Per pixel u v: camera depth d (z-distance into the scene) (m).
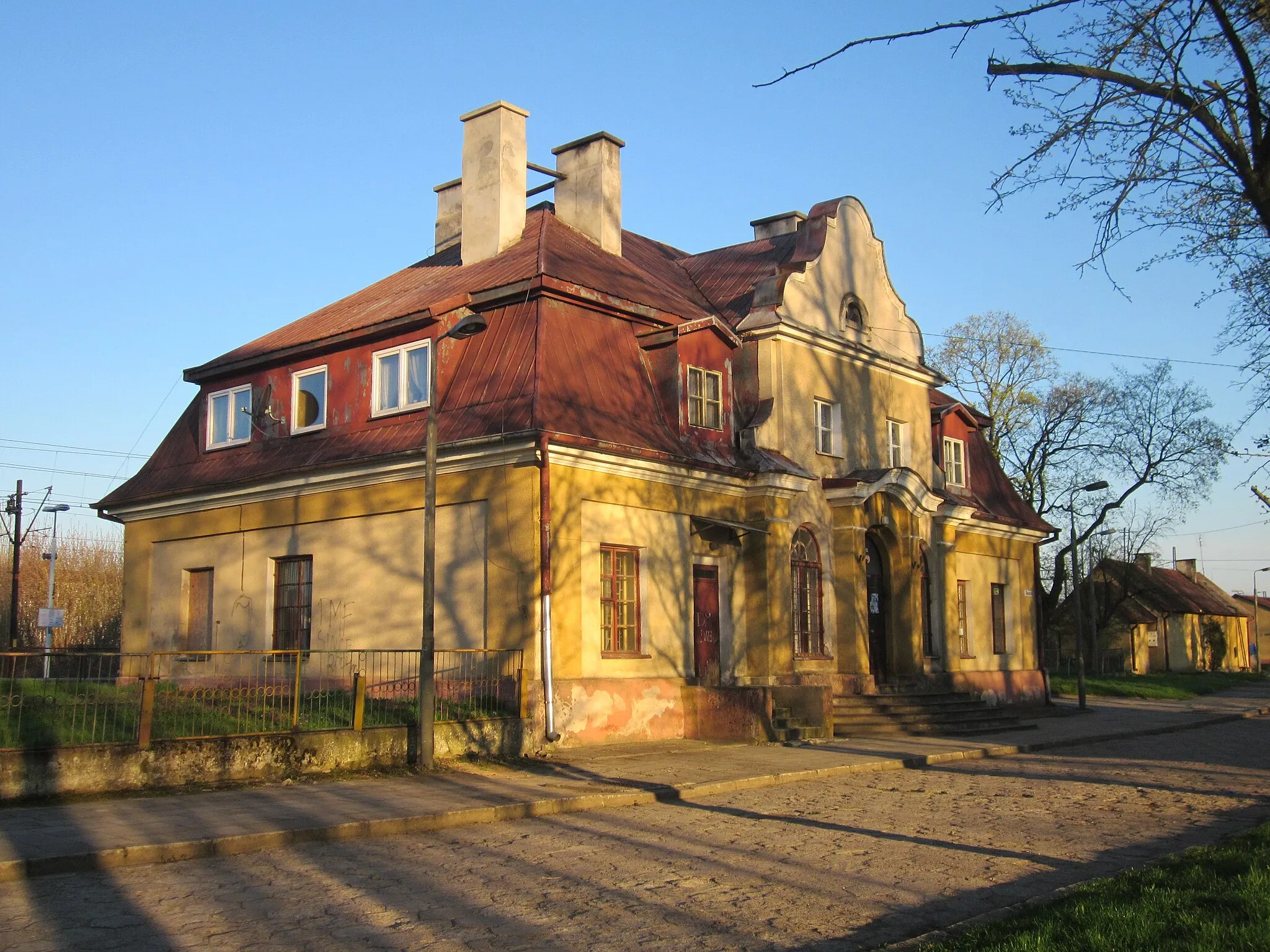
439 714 16.89
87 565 53.91
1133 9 9.07
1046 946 6.72
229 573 22.98
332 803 12.78
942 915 8.35
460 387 20.14
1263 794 15.16
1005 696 31.28
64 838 10.30
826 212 25.92
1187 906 7.68
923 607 28.02
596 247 25.44
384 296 25.52
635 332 22.05
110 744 13.12
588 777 15.48
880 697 24.27
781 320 23.55
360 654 20.02
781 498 22.92
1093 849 11.02
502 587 18.45
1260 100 9.10
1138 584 69.62
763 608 22.38
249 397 24.09
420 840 11.31
